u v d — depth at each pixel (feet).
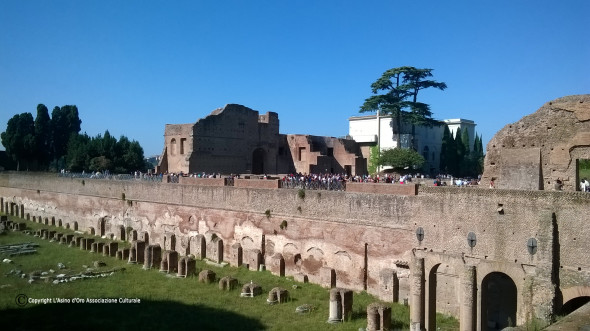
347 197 113.39
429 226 97.81
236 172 207.72
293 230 125.08
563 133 87.15
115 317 95.61
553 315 79.25
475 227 91.04
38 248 166.20
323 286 115.75
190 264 127.65
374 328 85.56
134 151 287.48
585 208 78.48
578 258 78.89
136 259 143.95
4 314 97.50
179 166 204.54
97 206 198.49
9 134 331.57
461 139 282.77
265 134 222.69
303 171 224.12
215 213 147.33
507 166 93.35
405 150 223.92
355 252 111.34
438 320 94.84
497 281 99.14
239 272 131.64
